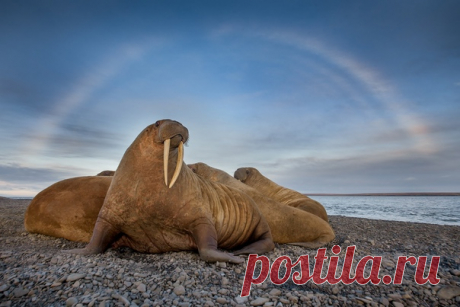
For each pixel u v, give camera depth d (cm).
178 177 455
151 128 442
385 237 761
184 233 465
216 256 412
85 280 319
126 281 328
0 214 826
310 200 891
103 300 280
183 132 420
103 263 385
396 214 1808
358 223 1053
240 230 534
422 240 725
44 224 541
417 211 2056
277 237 636
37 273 330
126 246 499
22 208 1031
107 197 455
